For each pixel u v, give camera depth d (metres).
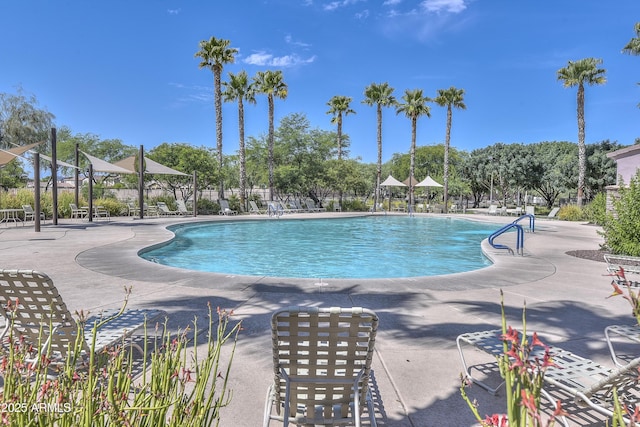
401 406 2.98
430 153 64.50
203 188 31.23
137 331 4.32
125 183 34.53
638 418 1.21
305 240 16.42
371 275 9.73
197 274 7.32
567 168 39.75
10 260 8.54
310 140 42.62
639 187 10.07
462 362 3.52
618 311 5.37
